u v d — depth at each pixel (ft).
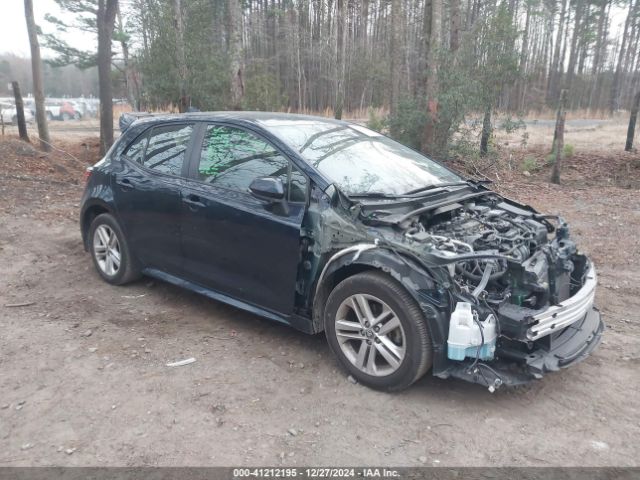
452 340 10.66
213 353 13.75
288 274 13.10
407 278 11.06
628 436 10.64
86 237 19.19
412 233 11.71
